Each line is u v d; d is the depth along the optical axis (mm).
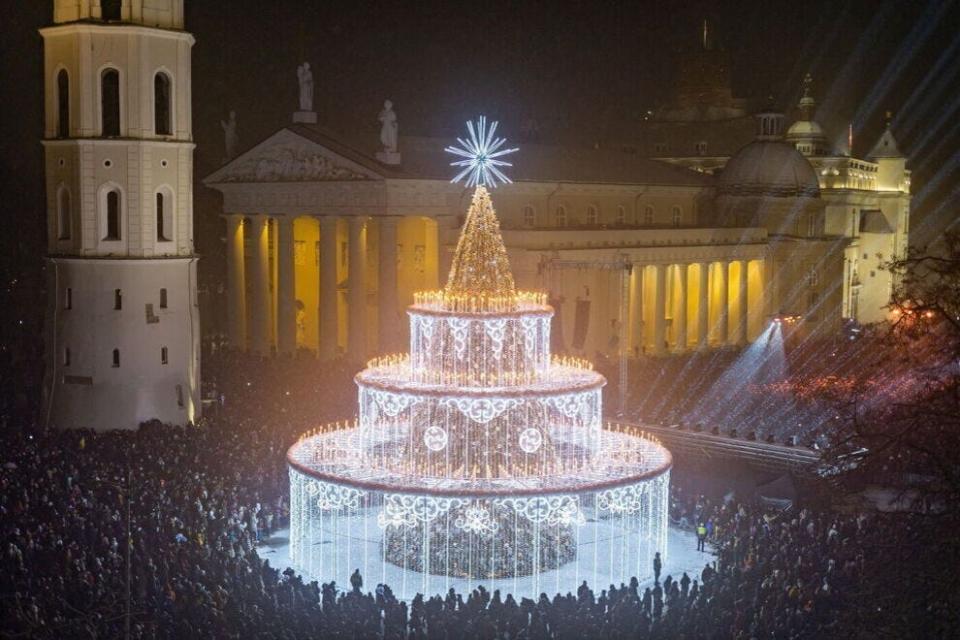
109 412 79312
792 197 130250
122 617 44938
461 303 57375
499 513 55344
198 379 84188
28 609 44781
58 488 57562
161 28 80688
